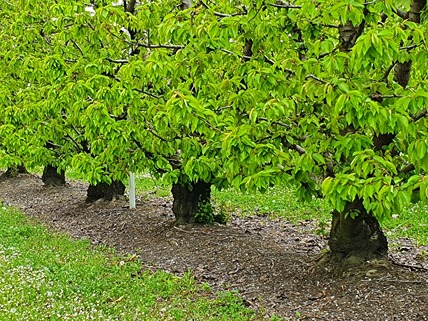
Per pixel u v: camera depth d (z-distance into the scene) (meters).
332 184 3.93
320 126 4.99
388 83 4.96
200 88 5.57
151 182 16.25
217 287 6.50
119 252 8.36
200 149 6.35
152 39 7.09
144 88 7.00
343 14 3.83
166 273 7.07
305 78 4.51
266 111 4.32
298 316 5.35
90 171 7.54
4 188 16.92
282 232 9.80
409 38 4.49
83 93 6.59
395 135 5.14
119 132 6.44
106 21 6.58
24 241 9.02
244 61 5.31
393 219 10.34
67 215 11.73
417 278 5.78
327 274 6.21
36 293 6.19
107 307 5.80
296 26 5.12
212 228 8.98
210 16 4.91
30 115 8.46
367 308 5.31
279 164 4.74
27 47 8.81
